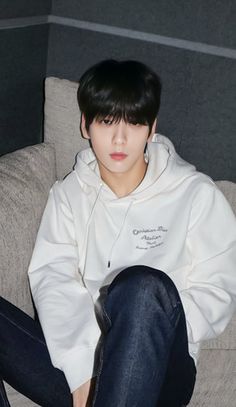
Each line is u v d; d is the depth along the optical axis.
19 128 2.01
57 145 1.58
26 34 1.88
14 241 1.35
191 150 1.86
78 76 1.99
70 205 1.38
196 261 1.31
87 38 1.93
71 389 1.16
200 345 1.30
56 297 1.28
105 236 1.34
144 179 1.30
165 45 1.79
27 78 1.96
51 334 1.20
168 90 1.84
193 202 1.29
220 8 1.67
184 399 1.17
